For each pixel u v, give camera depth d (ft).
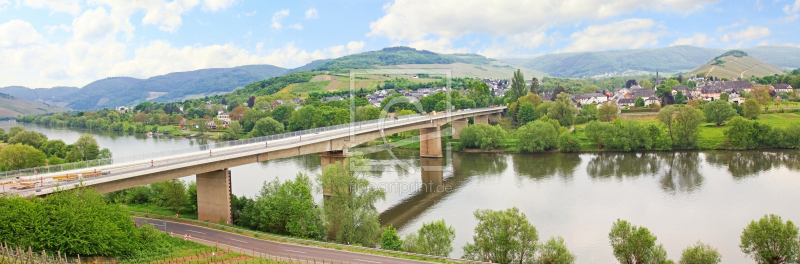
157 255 166.81
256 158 259.80
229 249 180.55
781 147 469.16
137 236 169.17
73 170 200.64
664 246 215.31
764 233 178.29
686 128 479.41
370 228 205.77
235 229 211.20
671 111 485.15
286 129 654.12
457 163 433.07
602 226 242.58
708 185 323.37
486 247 185.98
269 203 219.82
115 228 158.81
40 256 138.62
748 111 583.99
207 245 187.42
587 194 305.94
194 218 245.65
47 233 144.46
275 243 192.03
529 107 611.47
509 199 296.30
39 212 147.74
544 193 310.86
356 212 207.72
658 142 478.18
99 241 151.23
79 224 150.10
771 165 388.98
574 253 209.56
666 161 421.18
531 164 423.64
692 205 276.62
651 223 245.86
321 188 250.78
